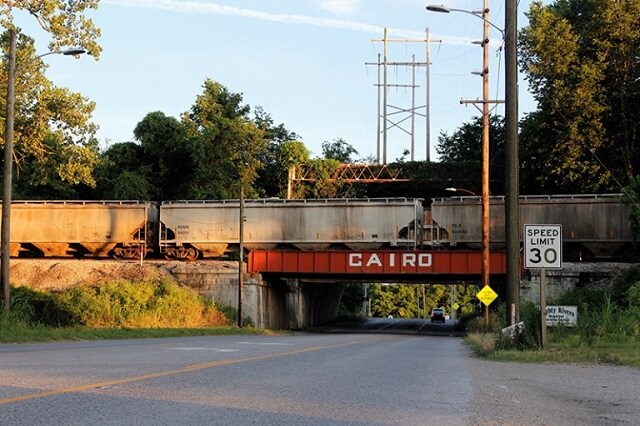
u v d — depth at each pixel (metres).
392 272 52.31
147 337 28.61
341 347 22.56
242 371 12.35
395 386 11.05
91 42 36.59
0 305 25.23
